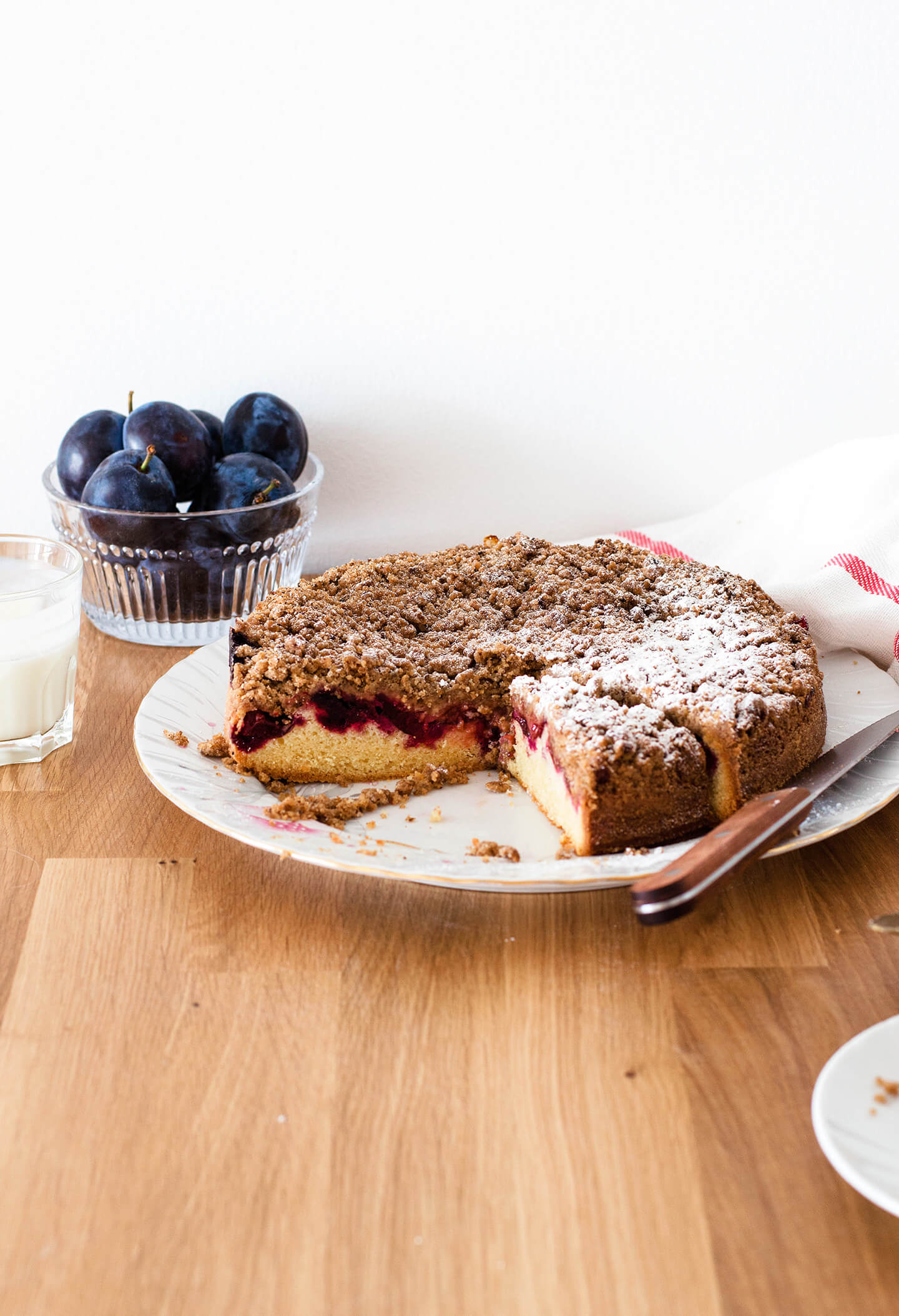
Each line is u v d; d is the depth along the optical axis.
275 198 0.97
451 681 0.86
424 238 0.98
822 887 0.78
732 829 0.75
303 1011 0.73
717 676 0.84
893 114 0.96
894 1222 0.66
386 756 0.87
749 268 0.99
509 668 0.86
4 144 0.95
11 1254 0.66
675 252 0.99
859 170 0.97
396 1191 0.67
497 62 0.95
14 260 0.98
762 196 0.98
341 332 1.00
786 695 0.82
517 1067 0.71
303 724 0.85
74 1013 0.73
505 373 1.01
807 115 0.96
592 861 0.76
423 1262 0.65
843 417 1.02
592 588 0.92
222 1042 0.72
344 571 0.94
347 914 0.77
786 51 0.95
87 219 0.97
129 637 0.97
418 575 0.94
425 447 1.03
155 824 0.83
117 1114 0.70
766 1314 0.64
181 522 0.92
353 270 0.99
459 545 1.04
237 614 0.96
